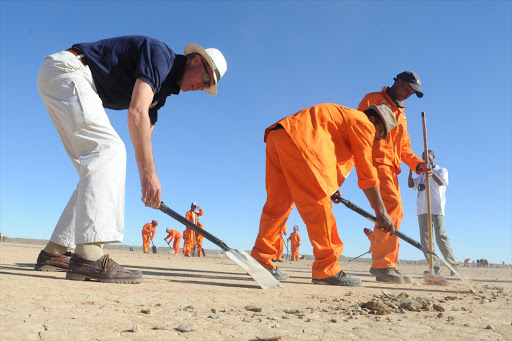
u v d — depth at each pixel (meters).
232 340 1.40
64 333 1.37
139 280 3.19
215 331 1.51
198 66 3.25
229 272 5.62
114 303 2.02
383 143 5.04
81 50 3.06
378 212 4.14
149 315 1.76
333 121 4.06
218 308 2.08
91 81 3.07
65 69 2.98
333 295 3.03
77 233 2.95
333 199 4.50
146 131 2.86
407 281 4.93
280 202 4.48
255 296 2.74
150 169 2.85
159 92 3.23
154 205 2.91
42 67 3.06
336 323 1.79
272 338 1.43
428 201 5.19
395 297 2.92
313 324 1.74
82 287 2.61
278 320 1.80
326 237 4.01
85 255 3.04
